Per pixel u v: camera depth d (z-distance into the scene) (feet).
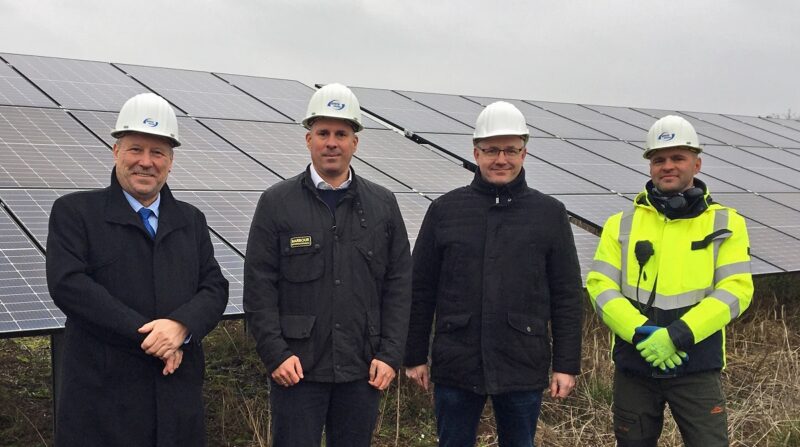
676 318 14.62
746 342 27.35
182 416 12.37
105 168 22.98
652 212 15.30
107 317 11.51
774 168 42.91
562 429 21.02
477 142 14.92
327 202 13.62
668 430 20.49
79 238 11.94
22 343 26.86
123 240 12.16
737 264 14.53
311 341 13.17
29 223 18.17
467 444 15.30
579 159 36.58
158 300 12.23
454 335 14.89
